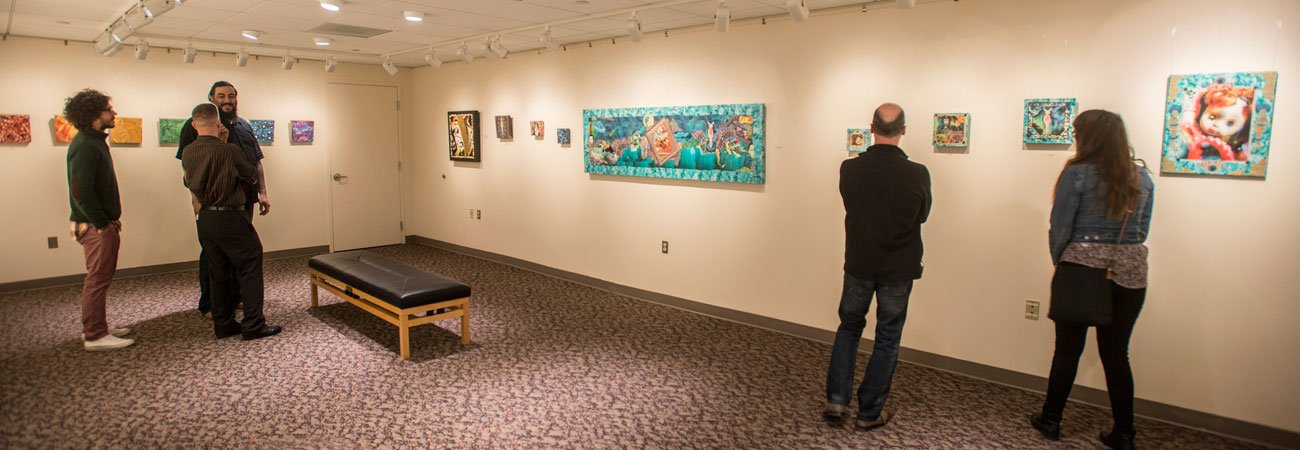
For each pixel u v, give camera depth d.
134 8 4.34
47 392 3.52
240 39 5.83
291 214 7.39
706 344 4.45
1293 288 2.93
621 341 4.50
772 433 3.14
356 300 4.58
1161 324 3.26
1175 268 3.19
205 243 4.26
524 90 6.60
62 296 5.59
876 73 4.04
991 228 3.70
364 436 3.07
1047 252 3.53
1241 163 2.96
